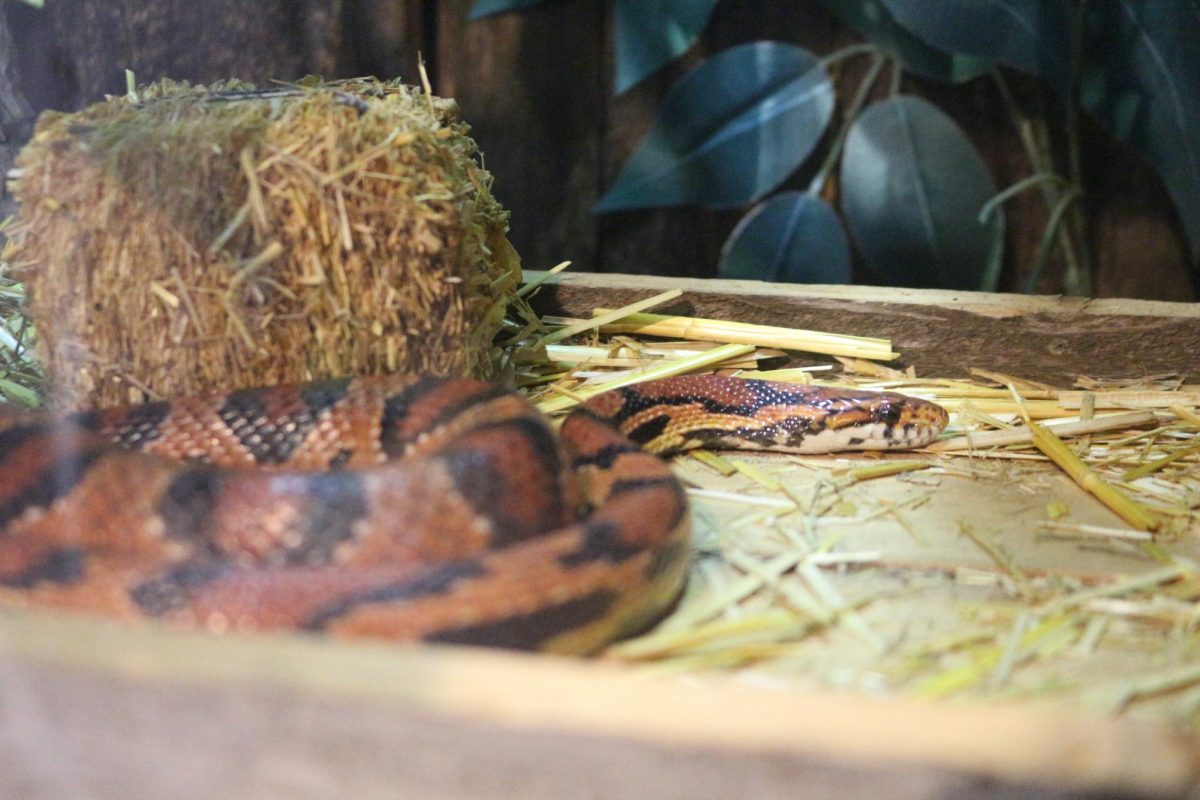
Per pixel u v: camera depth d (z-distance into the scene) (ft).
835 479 1.33
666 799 0.83
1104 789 0.79
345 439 1.24
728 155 1.81
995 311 1.50
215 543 1.10
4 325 1.38
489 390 1.23
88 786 0.89
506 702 0.83
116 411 1.24
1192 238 1.75
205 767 0.86
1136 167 1.81
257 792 0.87
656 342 1.56
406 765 0.84
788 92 1.79
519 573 1.05
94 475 1.12
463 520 1.11
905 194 1.79
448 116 1.39
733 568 1.18
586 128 1.84
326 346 1.26
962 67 1.78
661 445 1.38
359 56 1.75
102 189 1.22
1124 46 1.73
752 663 1.08
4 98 1.45
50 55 1.48
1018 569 1.19
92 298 1.25
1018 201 1.84
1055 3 1.72
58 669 0.85
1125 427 1.41
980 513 1.28
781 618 1.11
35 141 1.25
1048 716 0.84
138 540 1.11
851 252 1.86
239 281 1.23
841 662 1.08
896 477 1.35
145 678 0.84
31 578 1.05
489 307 1.40
